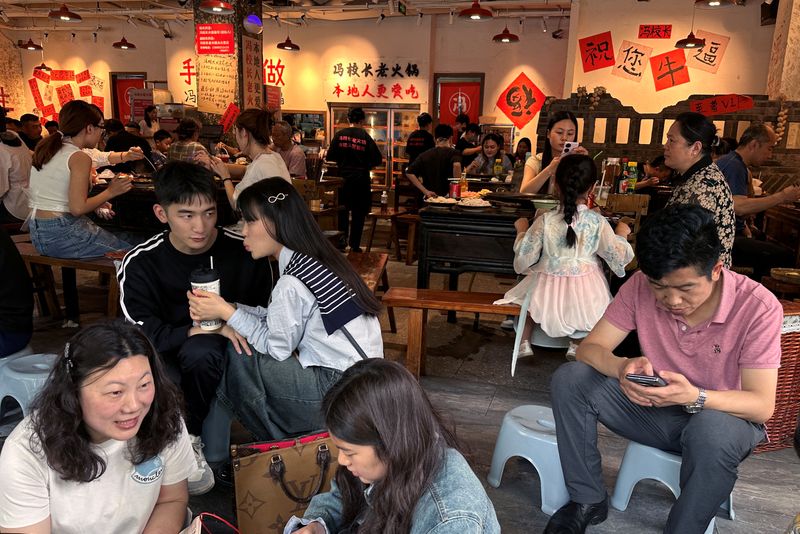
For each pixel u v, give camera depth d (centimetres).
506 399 319
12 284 258
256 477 177
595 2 867
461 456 123
